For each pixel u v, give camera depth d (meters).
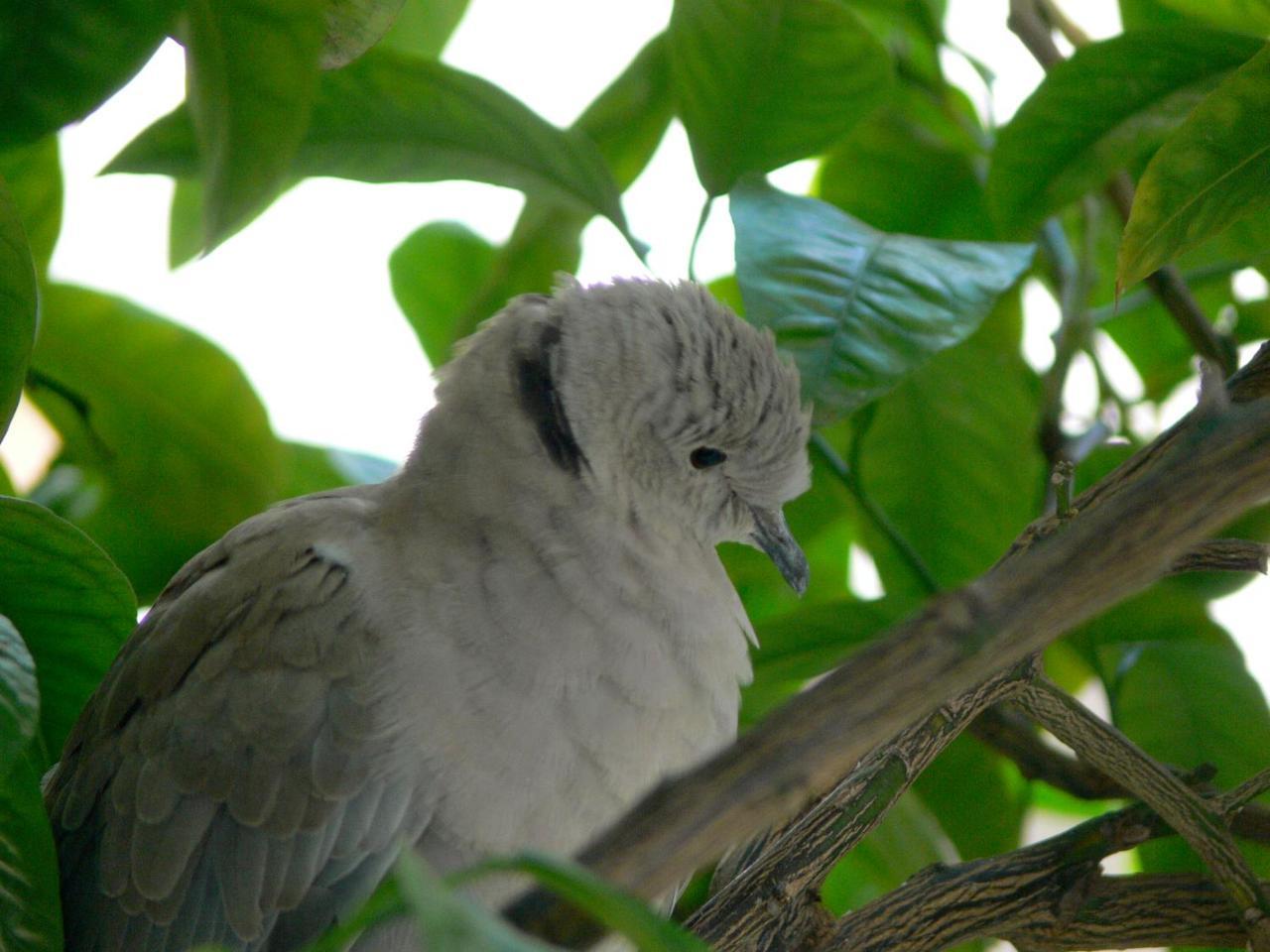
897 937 4.28
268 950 4.57
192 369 5.64
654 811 1.96
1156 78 4.81
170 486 5.73
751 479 5.30
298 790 4.53
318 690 4.56
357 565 4.72
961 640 1.97
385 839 4.46
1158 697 5.25
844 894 6.19
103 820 4.73
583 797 4.61
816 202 5.03
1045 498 5.74
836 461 5.74
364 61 5.02
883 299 4.66
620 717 4.68
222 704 4.65
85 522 5.84
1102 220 6.27
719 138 5.39
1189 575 5.67
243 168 3.14
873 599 5.18
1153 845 4.95
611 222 5.40
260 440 5.73
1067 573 1.99
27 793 3.65
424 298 6.85
